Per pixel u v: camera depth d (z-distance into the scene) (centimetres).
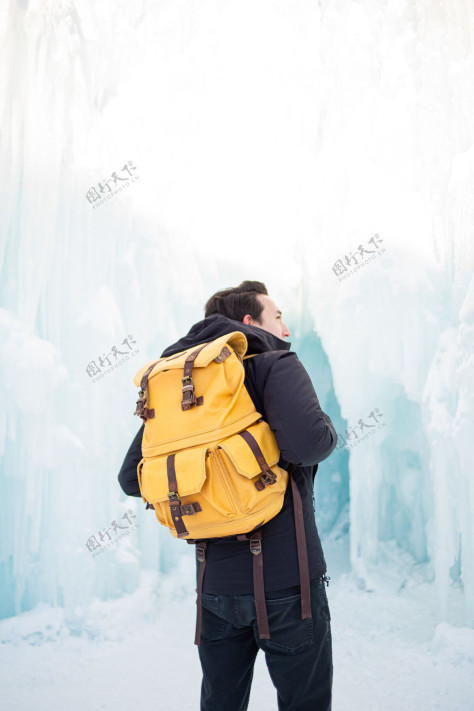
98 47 326
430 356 295
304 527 101
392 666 214
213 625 103
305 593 96
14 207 298
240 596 97
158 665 227
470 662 206
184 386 99
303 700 96
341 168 328
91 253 314
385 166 311
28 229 296
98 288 314
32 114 303
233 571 98
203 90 344
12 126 300
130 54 334
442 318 294
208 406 97
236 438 96
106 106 327
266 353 106
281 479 99
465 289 276
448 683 195
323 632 98
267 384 101
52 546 283
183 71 341
